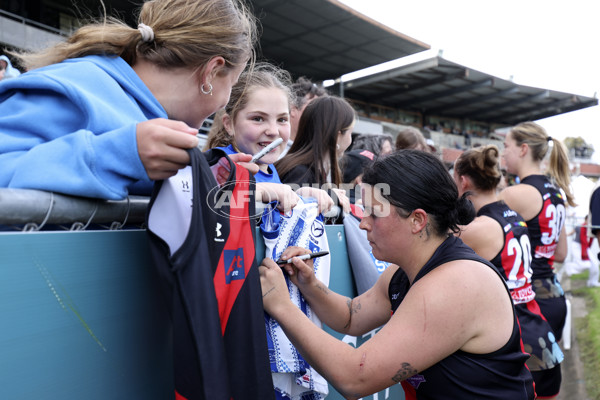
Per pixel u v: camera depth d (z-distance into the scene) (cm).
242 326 78
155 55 83
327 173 172
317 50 1628
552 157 283
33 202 58
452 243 109
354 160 214
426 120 2661
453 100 2416
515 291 201
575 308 290
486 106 2530
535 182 244
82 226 68
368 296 132
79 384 64
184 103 89
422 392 107
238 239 79
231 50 87
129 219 76
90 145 64
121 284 71
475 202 220
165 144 63
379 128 2134
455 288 97
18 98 76
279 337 108
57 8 1254
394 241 107
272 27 1414
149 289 76
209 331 66
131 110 78
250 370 77
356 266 152
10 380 56
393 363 94
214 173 87
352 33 1482
